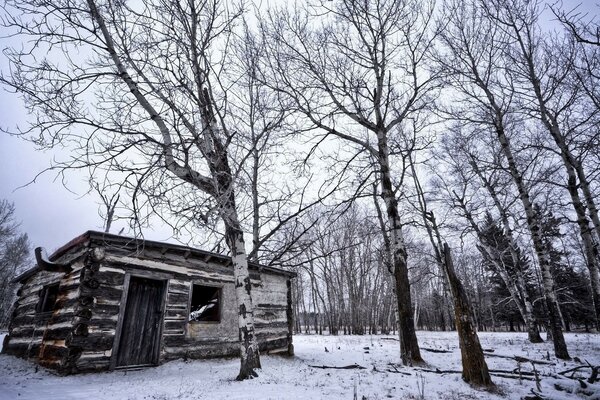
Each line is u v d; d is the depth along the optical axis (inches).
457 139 669.3
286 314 553.3
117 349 343.6
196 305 600.7
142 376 321.1
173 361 382.9
